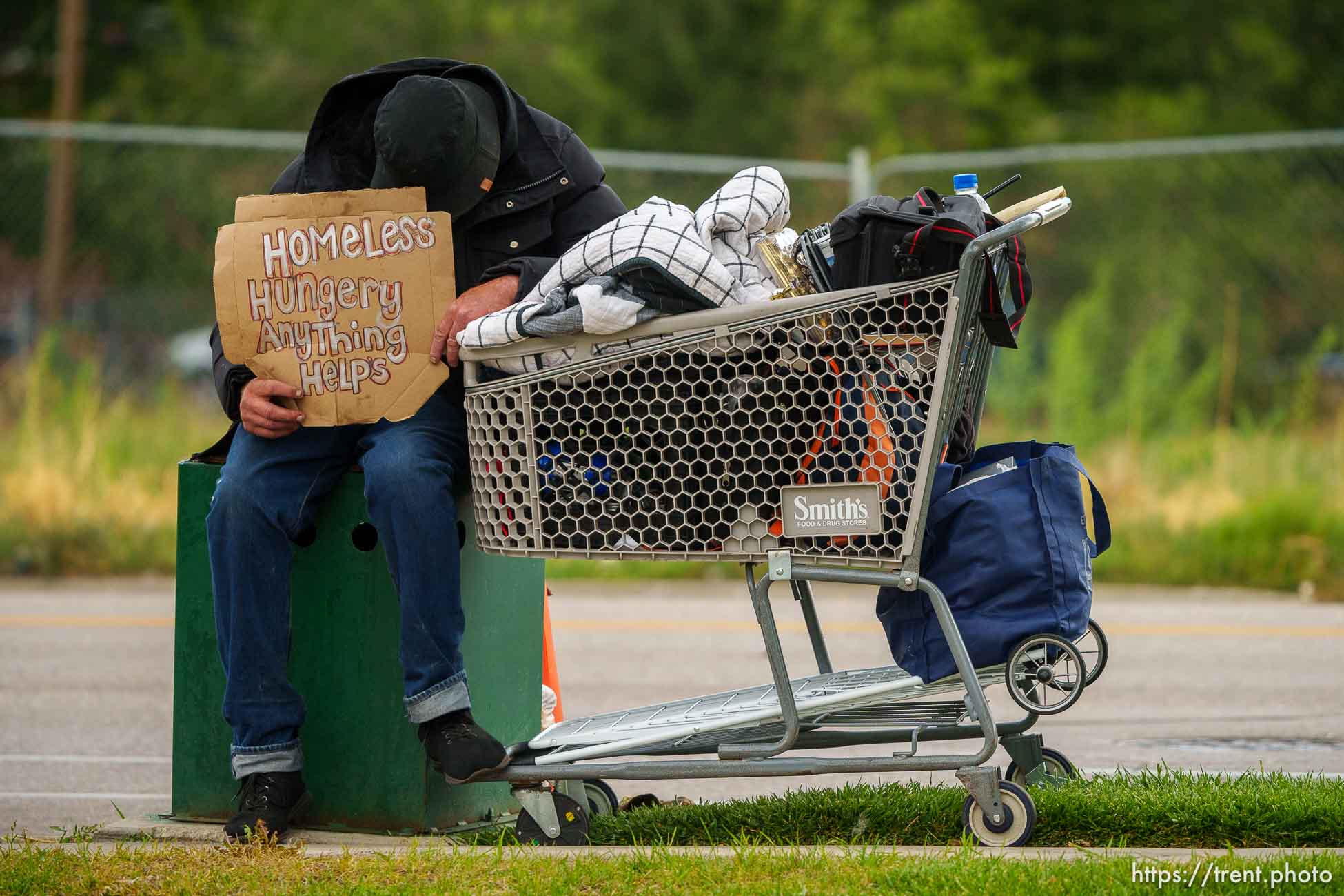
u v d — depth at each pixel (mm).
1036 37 114625
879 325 14727
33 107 113562
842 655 32125
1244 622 36812
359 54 101688
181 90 106375
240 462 16219
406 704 15859
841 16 107812
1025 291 15680
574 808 16062
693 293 15055
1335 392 48812
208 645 17062
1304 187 52938
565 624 37125
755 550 15172
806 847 14906
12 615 39000
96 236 55844
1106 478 47719
